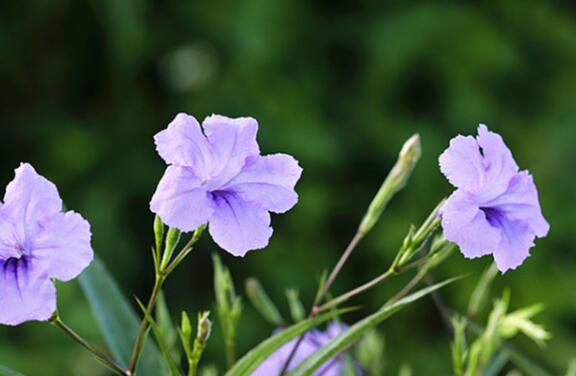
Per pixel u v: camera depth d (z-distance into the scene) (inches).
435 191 57.2
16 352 52.3
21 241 19.3
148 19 58.9
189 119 20.3
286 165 20.6
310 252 58.6
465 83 58.0
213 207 19.9
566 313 57.4
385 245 57.1
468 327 25.5
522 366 25.6
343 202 59.0
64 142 58.8
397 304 20.8
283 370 22.5
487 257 56.2
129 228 58.9
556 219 57.6
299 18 58.0
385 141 58.2
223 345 55.2
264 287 58.0
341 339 21.0
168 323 23.8
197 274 58.9
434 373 57.6
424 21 57.6
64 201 57.7
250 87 57.6
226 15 57.7
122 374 20.9
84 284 23.3
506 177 20.8
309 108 57.9
